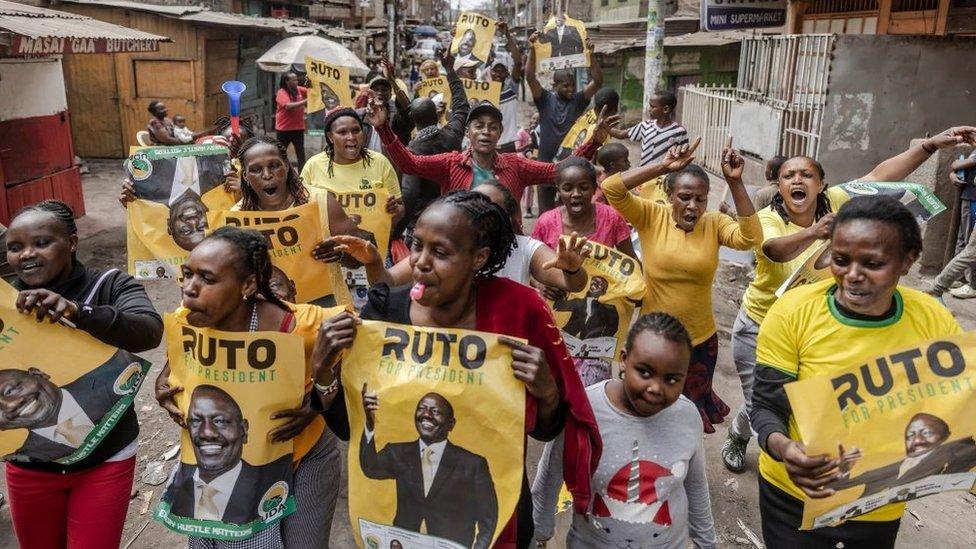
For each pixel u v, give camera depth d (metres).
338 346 2.19
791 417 2.46
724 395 5.63
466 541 2.19
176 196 4.57
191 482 2.45
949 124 10.42
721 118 13.70
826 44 10.10
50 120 9.85
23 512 2.76
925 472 2.22
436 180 5.18
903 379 2.18
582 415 2.35
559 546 3.71
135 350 2.70
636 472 2.60
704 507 2.74
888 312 2.33
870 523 2.42
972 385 2.15
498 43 34.28
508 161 5.12
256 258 2.44
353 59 17.00
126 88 15.62
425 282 2.08
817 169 3.78
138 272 4.60
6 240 2.61
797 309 2.44
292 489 2.54
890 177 3.90
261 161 3.77
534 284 3.93
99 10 14.84
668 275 4.00
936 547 3.87
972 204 7.21
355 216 4.55
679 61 19.16
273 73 21.11
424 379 2.16
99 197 12.20
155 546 3.76
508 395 2.13
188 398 2.45
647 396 2.49
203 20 15.17
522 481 2.32
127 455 2.80
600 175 5.86
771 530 2.61
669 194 3.99
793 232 3.88
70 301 2.50
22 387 2.54
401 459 2.21
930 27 10.66
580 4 29.80
